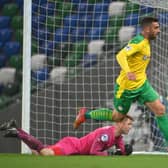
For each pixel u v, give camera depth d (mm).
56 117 30625
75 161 15508
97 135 20797
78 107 31375
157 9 30484
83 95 31516
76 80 32281
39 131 29703
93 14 34594
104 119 23031
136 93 22203
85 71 32844
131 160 15812
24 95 23891
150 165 14430
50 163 15008
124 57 21531
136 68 22094
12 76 37500
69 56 33812
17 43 38562
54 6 32719
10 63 38031
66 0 33625
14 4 39594
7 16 39312
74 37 34531
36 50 32594
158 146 29766
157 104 22219
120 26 34438
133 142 30453
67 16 34062
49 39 32750
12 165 14672
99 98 31094
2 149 32812
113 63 32938
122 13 34219
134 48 21656
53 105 30266
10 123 21297
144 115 30344
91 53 34281
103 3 34688
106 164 14688
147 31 22047
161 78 30062
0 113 33500
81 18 34688
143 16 33125
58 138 30172
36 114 29422
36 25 30625
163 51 29984
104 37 34688
